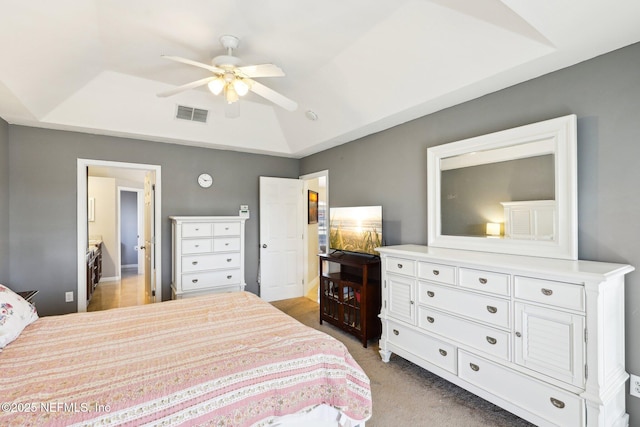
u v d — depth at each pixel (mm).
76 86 3098
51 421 1089
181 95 3639
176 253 4008
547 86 2221
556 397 1761
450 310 2342
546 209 2189
